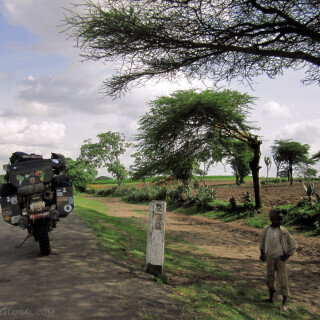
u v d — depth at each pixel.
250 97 17.38
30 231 7.09
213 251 10.64
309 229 14.07
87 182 60.72
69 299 4.20
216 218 21.20
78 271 5.47
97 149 69.06
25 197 6.58
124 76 8.16
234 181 64.06
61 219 11.91
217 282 6.43
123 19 7.05
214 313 4.41
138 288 4.91
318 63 7.76
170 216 23.89
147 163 19.31
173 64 8.12
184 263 7.77
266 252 5.59
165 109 17.39
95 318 3.69
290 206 17.20
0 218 12.78
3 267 5.65
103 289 4.66
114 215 21.38
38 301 4.11
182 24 7.30
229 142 19.69
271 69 8.70
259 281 7.11
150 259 6.02
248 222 18.09
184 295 5.02
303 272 8.38
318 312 5.46
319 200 16.50
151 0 6.96
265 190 32.88
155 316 3.90
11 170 6.43
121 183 71.06
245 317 4.65
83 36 7.41
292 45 8.26
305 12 7.28
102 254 6.80
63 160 7.21
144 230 13.08
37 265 5.79
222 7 7.02
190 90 16.33
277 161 51.03
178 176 19.31
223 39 7.66
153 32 7.28
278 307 5.45
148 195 38.34
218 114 16.44
